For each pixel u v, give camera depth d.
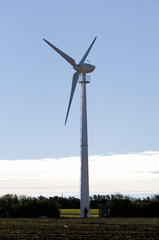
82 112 81.44
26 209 84.44
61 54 82.56
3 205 86.81
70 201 127.88
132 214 81.31
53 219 70.06
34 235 39.12
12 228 47.25
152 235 38.59
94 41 84.19
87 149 80.56
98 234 39.84
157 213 80.38
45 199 92.25
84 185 79.38
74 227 48.12
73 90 81.12
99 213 78.50
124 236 37.84
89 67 81.38
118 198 82.94
